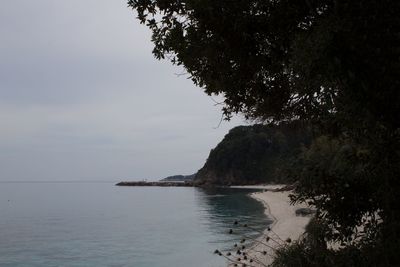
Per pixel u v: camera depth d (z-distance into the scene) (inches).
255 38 193.0
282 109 227.1
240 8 183.0
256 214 1855.3
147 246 1119.0
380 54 143.1
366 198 175.0
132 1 214.7
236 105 234.2
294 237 896.9
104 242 1222.9
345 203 176.6
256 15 184.9
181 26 207.2
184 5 203.2
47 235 1408.7
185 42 206.1
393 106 145.8
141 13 213.8
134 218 1979.6
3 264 925.2
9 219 2012.8
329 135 197.8
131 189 6943.9
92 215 2198.6
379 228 170.9
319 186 180.5
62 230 1551.4
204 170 6737.2
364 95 145.6
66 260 957.2
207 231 1382.9
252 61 199.9
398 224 162.1
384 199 164.4
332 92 157.5
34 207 2915.8
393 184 161.9
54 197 4746.6
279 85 219.0
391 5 144.2
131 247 1113.4
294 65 161.3
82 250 1090.7
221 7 183.5
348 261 173.3
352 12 147.6
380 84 143.8
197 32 202.1
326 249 190.4
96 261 932.0
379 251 163.9
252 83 221.3
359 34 145.1
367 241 174.7
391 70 141.6
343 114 158.1
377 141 159.8
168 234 1354.6
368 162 171.6
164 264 864.9
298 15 178.5
